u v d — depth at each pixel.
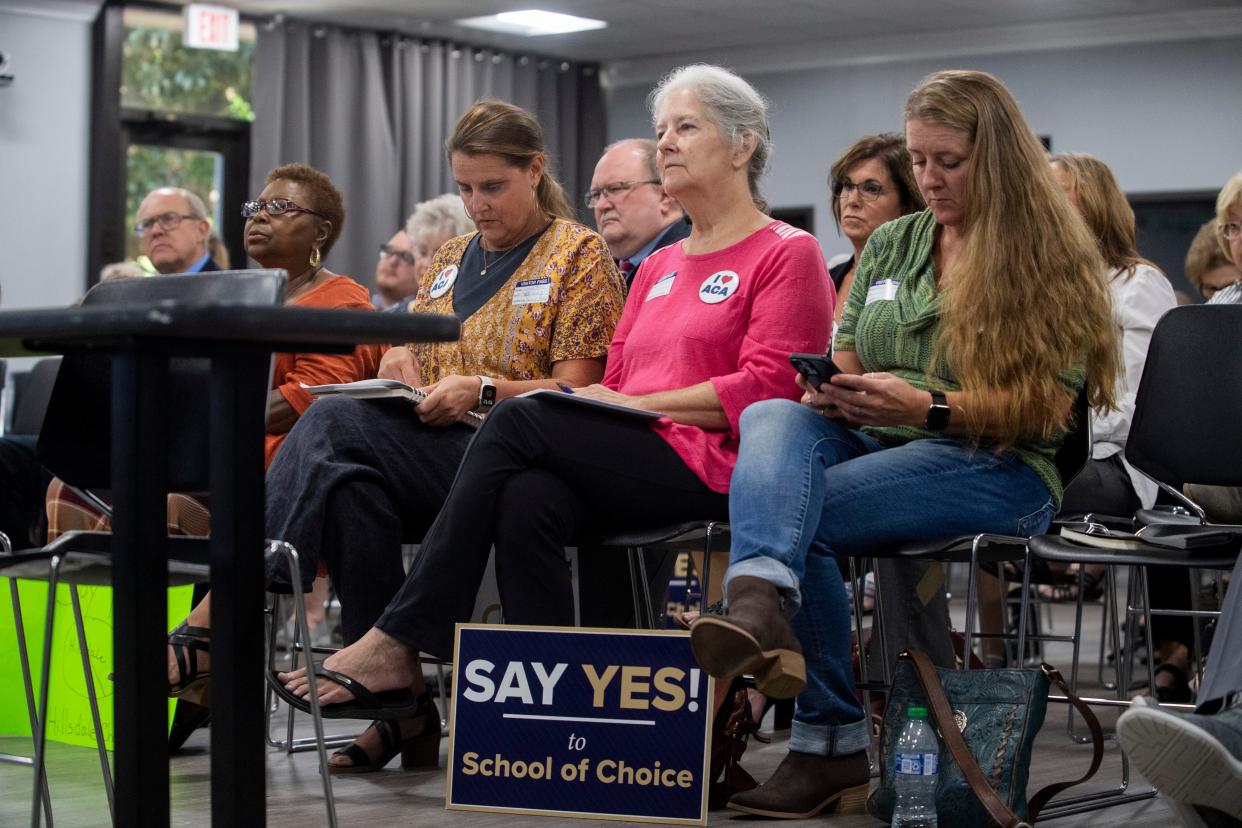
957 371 2.26
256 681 1.60
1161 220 8.17
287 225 3.28
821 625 2.17
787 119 9.04
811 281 2.47
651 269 2.73
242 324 1.39
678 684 2.11
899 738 2.09
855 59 8.81
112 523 1.56
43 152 7.57
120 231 7.79
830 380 2.14
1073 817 2.26
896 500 2.16
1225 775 1.63
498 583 2.33
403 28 8.60
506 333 2.86
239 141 8.23
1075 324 2.21
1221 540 2.10
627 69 9.48
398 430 2.61
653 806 2.09
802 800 2.17
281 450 2.59
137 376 1.54
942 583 2.92
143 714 1.54
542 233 2.94
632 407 2.41
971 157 2.27
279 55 8.12
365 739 2.62
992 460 2.24
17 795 2.45
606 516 2.41
